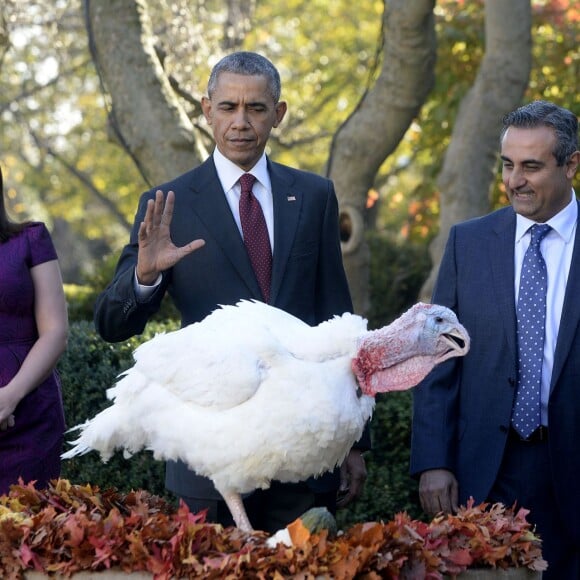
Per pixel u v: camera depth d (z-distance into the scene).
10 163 31.69
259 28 25.72
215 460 5.62
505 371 7.08
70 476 9.11
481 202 13.06
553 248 7.13
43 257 7.14
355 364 5.75
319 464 5.71
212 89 6.78
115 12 11.12
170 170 11.10
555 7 18.20
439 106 17.81
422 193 19.34
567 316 6.99
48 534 5.48
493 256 7.27
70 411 9.15
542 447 7.02
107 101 11.41
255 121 6.70
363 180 12.20
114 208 30.80
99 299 6.59
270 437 5.54
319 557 5.16
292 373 5.59
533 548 5.84
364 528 5.36
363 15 26.58
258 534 5.45
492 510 6.03
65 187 31.92
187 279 6.75
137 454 8.98
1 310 6.98
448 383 7.30
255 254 6.79
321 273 7.09
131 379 5.87
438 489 7.14
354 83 26.27
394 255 18.22
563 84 18.36
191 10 14.52
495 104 12.79
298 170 7.18
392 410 9.79
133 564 5.36
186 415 5.70
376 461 9.83
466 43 17.72
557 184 6.95
